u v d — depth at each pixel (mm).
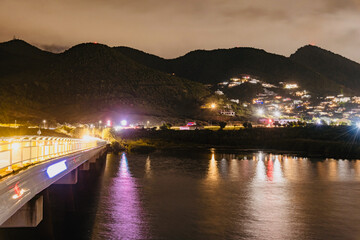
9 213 14992
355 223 38031
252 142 169375
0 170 17609
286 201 47594
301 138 165375
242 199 48406
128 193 50719
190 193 51688
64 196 35281
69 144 38281
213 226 36188
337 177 69312
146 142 171000
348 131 159500
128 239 31922
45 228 26094
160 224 36406
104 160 87938
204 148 153625
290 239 33000
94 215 38906
